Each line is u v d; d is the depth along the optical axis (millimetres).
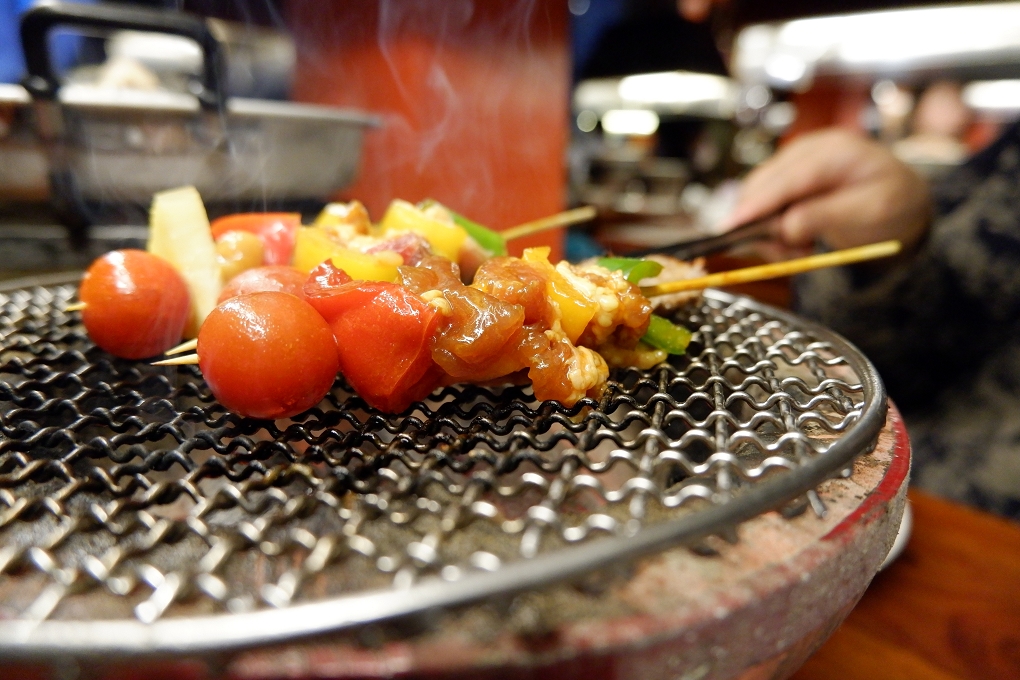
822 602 100
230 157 254
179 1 400
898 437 131
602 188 872
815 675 149
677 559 97
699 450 141
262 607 89
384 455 119
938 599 172
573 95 819
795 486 98
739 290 454
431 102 375
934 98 739
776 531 102
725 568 96
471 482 107
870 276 330
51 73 218
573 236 485
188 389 152
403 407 143
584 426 130
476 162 407
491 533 104
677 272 194
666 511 109
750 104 973
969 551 190
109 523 102
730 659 94
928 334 331
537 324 144
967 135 741
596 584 92
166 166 247
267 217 190
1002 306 308
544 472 115
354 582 94
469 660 83
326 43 391
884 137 808
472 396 150
